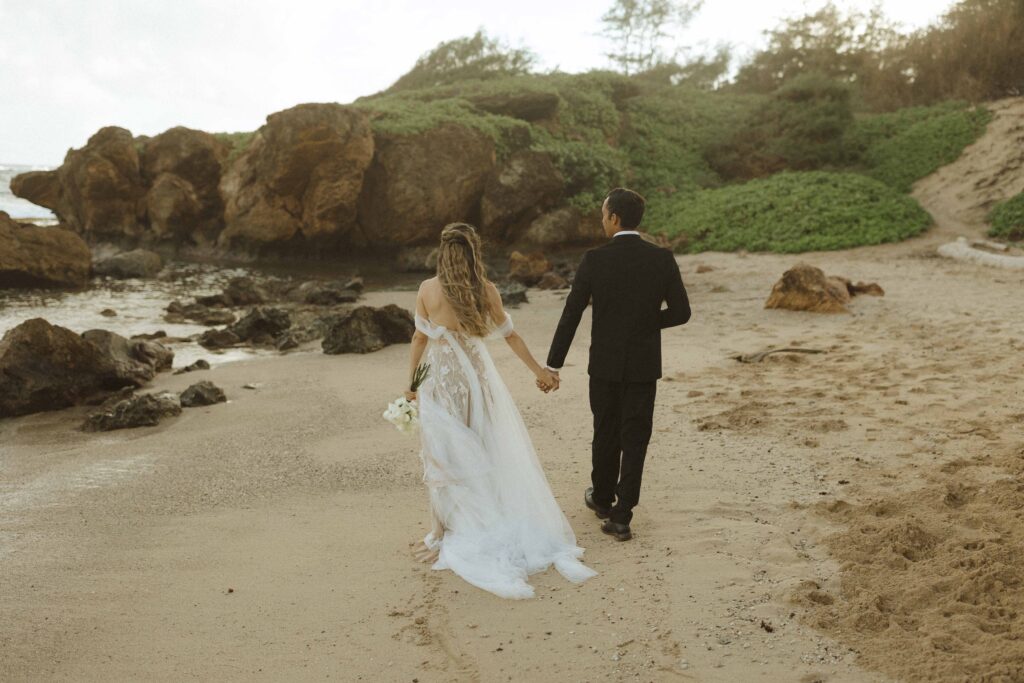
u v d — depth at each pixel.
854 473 5.03
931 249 18.09
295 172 22.41
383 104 26.62
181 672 3.11
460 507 4.04
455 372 4.10
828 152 26.03
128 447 6.70
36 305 15.35
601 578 3.78
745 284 15.10
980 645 2.98
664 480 5.11
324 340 11.05
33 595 3.84
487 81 31.41
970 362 7.98
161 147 24.78
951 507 4.36
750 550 3.95
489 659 3.14
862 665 2.93
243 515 4.95
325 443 6.55
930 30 30.33
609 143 28.80
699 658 3.04
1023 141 23.09
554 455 5.86
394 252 23.84
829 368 8.14
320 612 3.59
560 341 4.29
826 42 33.47
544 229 24.08
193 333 13.02
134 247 25.31
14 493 5.53
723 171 28.20
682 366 8.62
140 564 4.21
